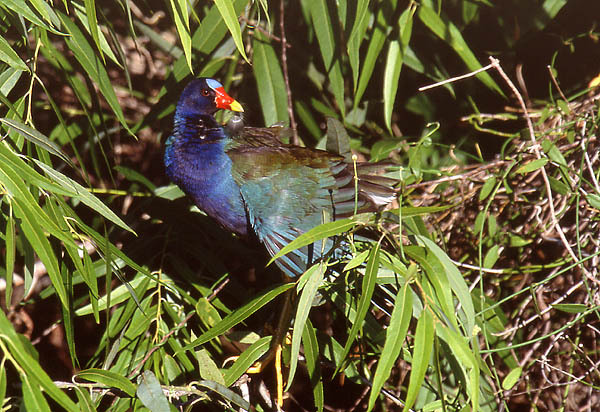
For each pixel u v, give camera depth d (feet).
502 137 30.63
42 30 22.34
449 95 32.09
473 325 16.72
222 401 20.65
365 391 26.04
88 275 19.63
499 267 26.30
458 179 25.86
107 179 33.63
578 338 24.17
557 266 24.84
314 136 30.76
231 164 24.80
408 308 16.10
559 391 25.35
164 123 32.09
